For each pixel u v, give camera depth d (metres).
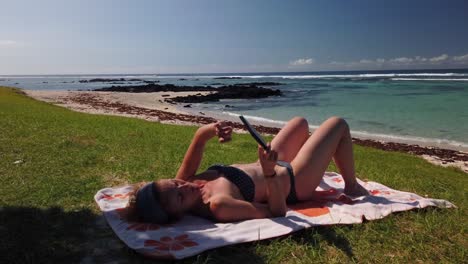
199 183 3.89
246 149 9.51
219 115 26.30
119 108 28.98
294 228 3.55
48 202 4.55
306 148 4.24
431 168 10.48
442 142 16.70
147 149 8.09
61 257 3.22
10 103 20.16
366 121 22.94
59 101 34.41
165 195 3.57
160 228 3.55
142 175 5.90
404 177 7.31
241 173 3.88
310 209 4.05
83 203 4.56
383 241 3.56
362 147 13.76
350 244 3.47
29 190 4.97
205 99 40.44
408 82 68.56
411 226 3.90
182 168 4.09
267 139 12.82
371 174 7.20
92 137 9.31
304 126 4.58
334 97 40.50
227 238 3.35
